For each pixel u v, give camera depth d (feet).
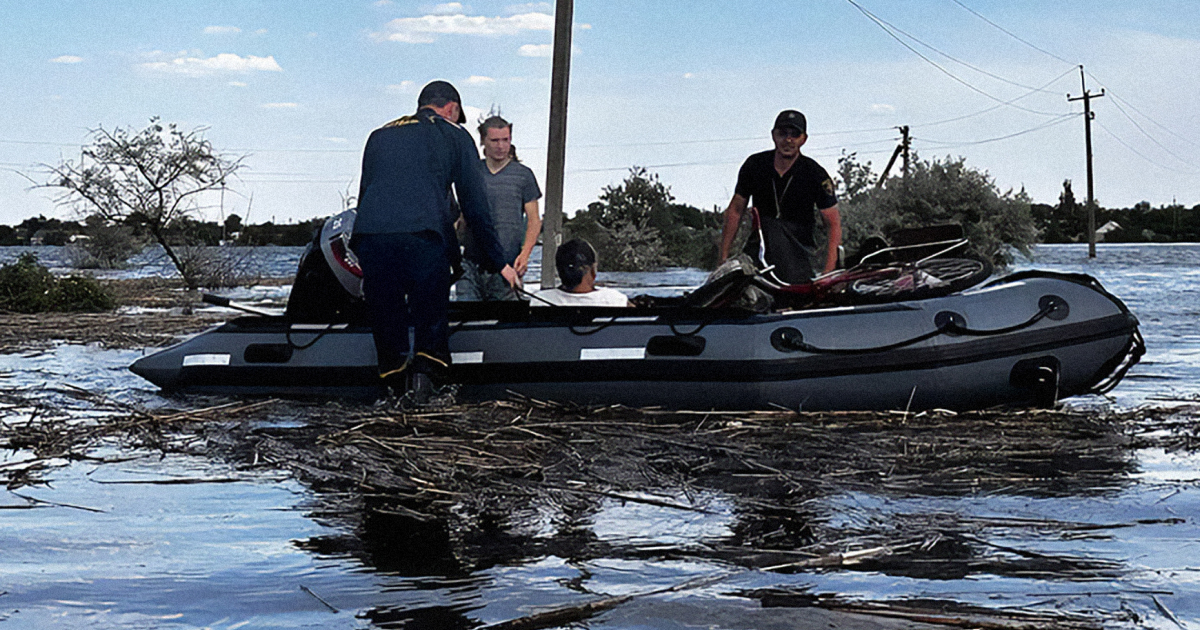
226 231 91.40
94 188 88.22
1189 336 36.35
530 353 19.95
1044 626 8.23
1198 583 9.40
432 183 19.19
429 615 8.55
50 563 10.07
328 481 13.91
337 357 21.25
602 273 126.00
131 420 18.29
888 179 114.52
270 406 20.21
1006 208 108.99
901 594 9.10
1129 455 15.79
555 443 16.25
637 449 15.94
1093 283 20.59
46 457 15.53
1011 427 17.93
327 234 21.65
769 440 16.75
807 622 8.36
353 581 9.48
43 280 57.93
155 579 9.53
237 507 12.48
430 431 17.20
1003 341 19.26
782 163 22.79
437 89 19.81
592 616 8.54
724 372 19.11
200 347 22.30
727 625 8.31
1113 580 9.50
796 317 19.61
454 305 20.90
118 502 12.74
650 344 19.60
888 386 19.07
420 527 11.54
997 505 12.64
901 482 13.94
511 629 8.24
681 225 143.74
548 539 11.03
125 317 49.80
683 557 10.33
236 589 9.25
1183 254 170.50
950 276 20.58
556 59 32.94
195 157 89.10
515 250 24.73
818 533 11.28
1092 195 161.89
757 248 22.03
